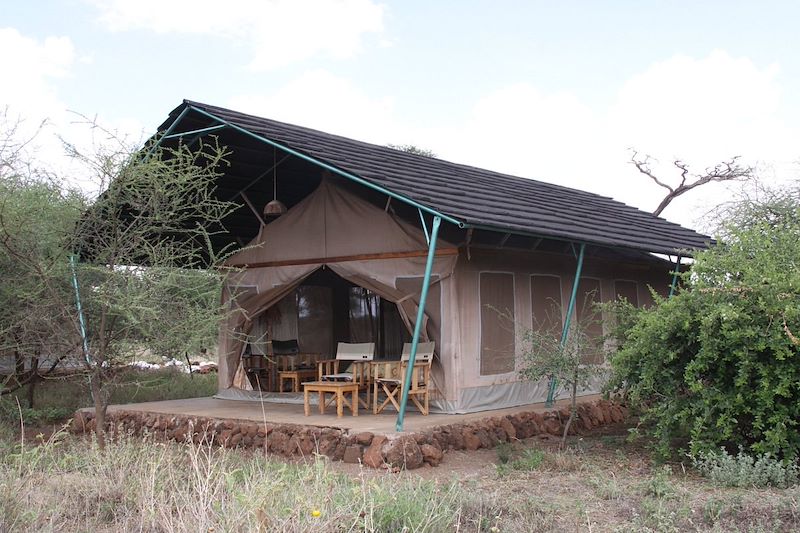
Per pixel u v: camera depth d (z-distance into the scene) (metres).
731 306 7.66
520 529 5.67
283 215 12.27
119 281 8.92
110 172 8.68
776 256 8.43
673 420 8.14
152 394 14.79
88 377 9.29
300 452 9.28
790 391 7.59
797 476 7.32
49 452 7.48
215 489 5.30
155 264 9.13
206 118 10.84
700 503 6.31
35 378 13.36
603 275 13.54
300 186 13.48
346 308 13.99
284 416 10.37
